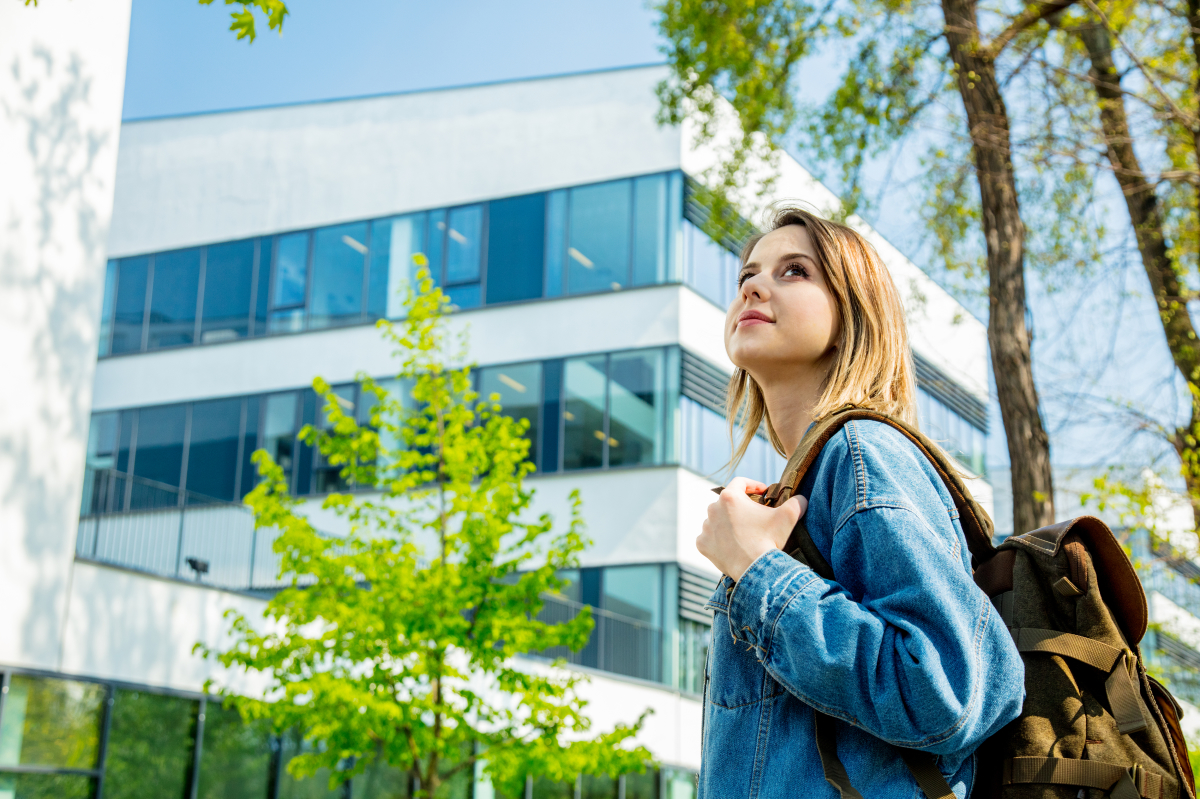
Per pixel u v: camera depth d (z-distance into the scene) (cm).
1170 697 132
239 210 2383
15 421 1039
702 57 1172
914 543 114
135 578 1198
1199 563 663
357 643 1015
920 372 1048
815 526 126
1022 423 809
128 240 2427
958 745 111
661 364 2031
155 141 2478
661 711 1870
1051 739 122
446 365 2139
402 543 1071
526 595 1101
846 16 1023
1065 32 935
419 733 1024
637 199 2136
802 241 148
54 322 1079
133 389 2327
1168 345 841
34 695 1070
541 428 2080
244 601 1334
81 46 1131
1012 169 879
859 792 115
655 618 1925
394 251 2264
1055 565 129
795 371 147
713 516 128
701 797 132
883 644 110
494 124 2281
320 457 2158
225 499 2206
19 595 1048
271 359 2264
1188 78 825
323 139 2380
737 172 1281
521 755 1068
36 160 1072
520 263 2184
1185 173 798
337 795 1392
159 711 1212
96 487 2200
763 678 127
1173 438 760
